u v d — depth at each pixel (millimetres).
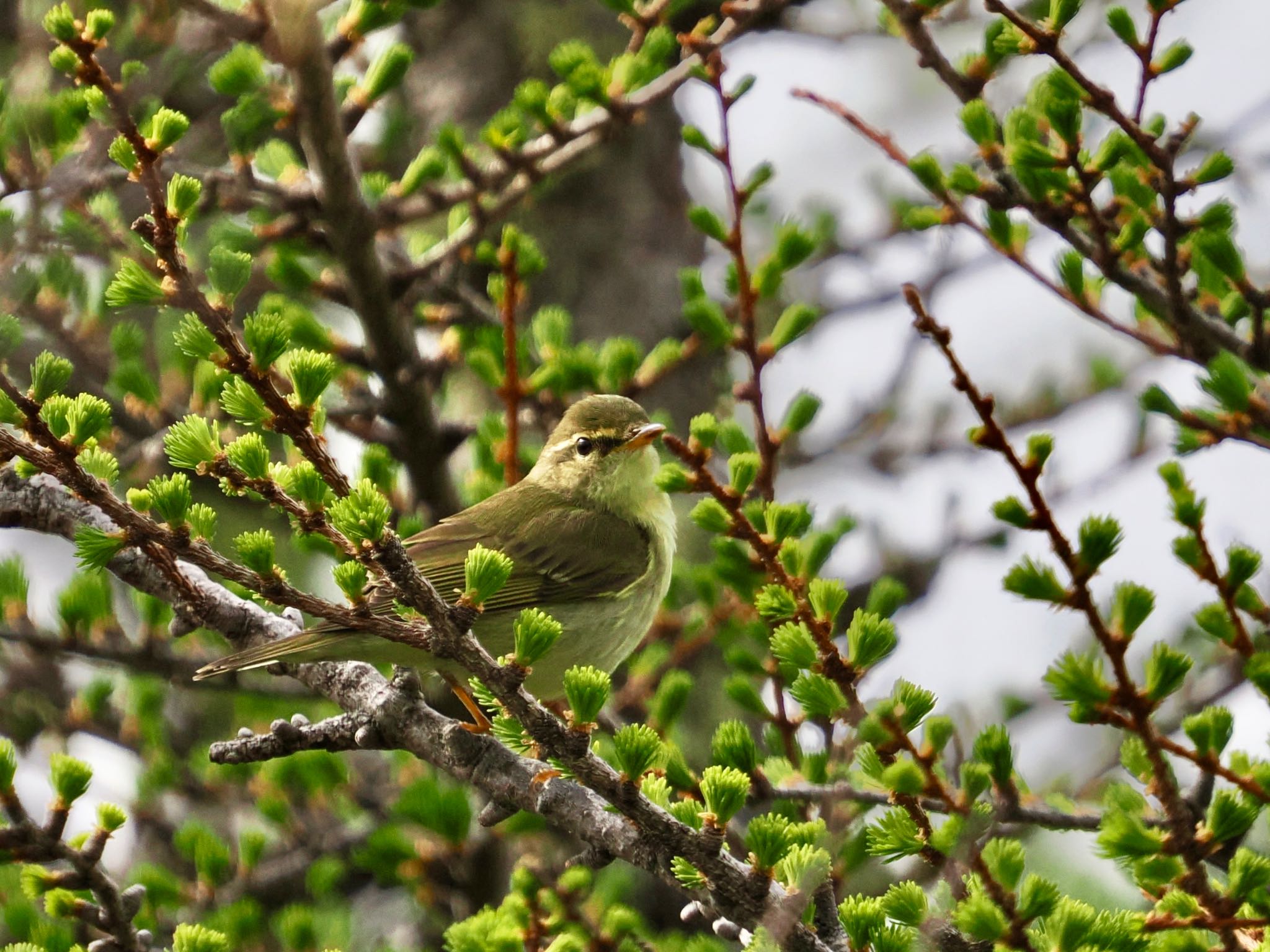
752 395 10750
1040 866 13109
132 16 9883
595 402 12766
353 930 13086
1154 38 8648
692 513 8875
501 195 12508
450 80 16391
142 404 11875
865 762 7074
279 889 11891
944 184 9578
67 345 11898
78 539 7004
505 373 12266
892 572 15664
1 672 13672
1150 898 7422
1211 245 8359
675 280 16438
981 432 7043
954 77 9773
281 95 10555
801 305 10805
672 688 10398
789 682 10195
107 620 11672
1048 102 8898
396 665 9211
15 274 10172
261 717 13172
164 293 7055
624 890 10875
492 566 7094
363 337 12539
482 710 10117
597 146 11883
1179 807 6680
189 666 11734
